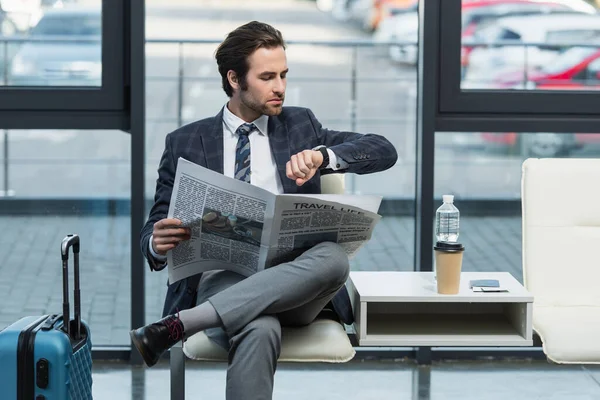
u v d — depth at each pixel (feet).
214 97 19.20
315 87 21.06
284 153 9.17
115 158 14.51
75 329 8.86
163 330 7.97
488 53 12.66
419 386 11.89
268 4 20.20
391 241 15.72
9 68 12.48
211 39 19.08
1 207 14.48
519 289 8.82
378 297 8.49
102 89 12.44
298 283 8.04
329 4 20.80
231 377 7.95
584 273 9.58
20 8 12.43
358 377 12.25
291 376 12.29
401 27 20.95
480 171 16.89
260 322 8.00
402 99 21.57
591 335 8.60
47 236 14.58
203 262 8.50
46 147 14.58
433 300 8.50
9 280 14.37
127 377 12.24
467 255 16.49
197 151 9.14
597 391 11.71
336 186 9.46
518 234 16.75
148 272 14.93
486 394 11.59
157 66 18.99
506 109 12.54
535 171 9.75
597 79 12.81
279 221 7.94
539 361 12.87
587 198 9.68
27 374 8.25
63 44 12.50
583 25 12.65
